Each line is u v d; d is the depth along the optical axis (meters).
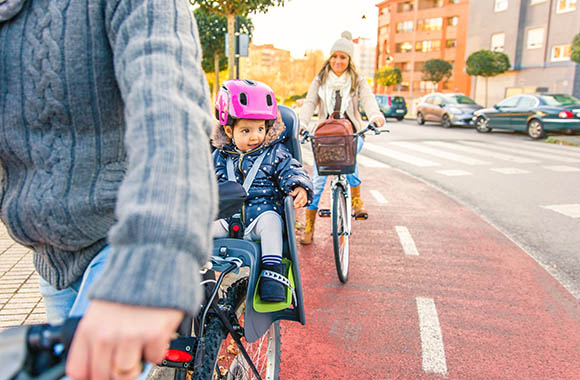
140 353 0.55
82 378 0.54
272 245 2.24
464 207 7.08
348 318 3.50
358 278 4.29
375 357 2.99
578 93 28.06
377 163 11.40
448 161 11.62
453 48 59.69
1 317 3.12
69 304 1.09
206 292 1.83
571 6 28.33
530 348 3.13
